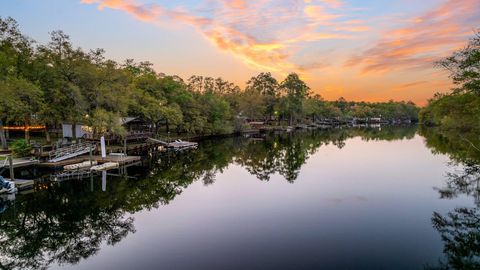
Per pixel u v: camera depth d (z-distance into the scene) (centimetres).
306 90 11256
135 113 4906
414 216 1716
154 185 2575
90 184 2564
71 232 1606
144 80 5378
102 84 3862
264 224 1616
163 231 1541
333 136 7788
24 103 3152
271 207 1911
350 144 5706
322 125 13100
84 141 4022
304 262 1201
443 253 1270
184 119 6075
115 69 4153
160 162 3741
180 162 3766
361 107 17525
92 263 1244
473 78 1902
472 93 2084
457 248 1310
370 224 1598
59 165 2892
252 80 11669
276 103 10419
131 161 3394
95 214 1884
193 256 1258
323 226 1576
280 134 8550
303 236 1450
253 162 3791
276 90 11256
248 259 1226
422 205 1912
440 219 1664
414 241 1391
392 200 2025
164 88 5744
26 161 2794
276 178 2806
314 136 7812
